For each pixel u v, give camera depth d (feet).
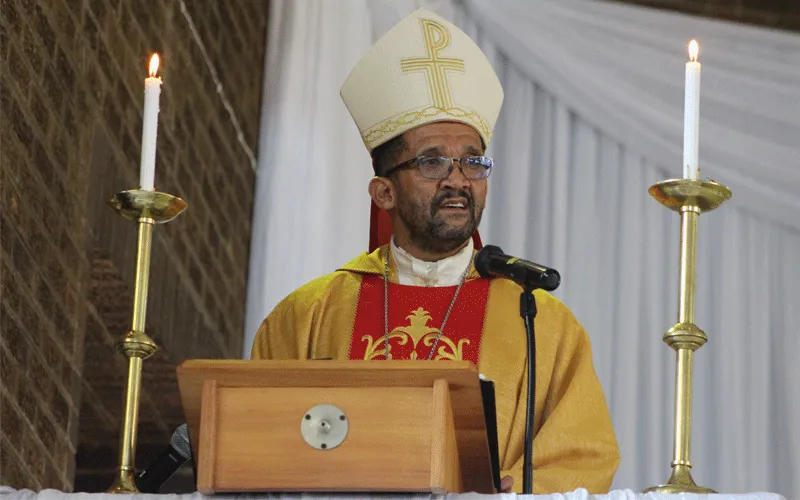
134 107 39.58
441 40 31.19
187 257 42.11
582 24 51.44
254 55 47.91
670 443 48.98
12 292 31.86
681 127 50.96
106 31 37.88
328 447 19.03
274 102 47.01
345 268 31.60
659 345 49.80
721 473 49.11
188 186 42.65
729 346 50.06
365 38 47.93
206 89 44.47
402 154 30.42
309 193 46.01
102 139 37.09
